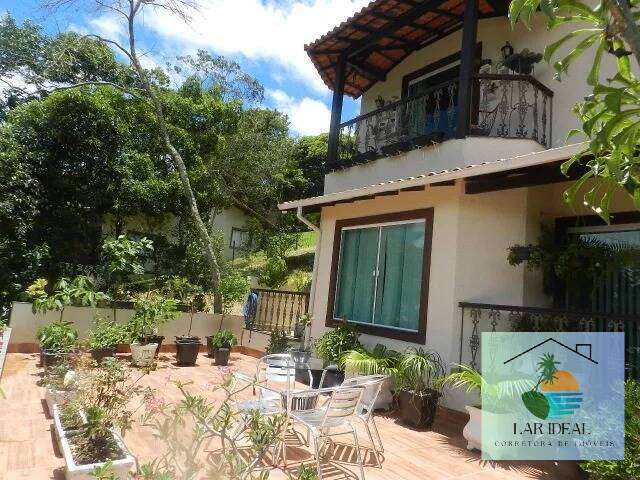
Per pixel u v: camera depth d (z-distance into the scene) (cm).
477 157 620
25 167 1108
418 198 582
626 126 211
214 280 958
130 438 376
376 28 777
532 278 535
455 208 534
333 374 552
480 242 528
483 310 509
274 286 1345
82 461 285
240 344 861
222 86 1781
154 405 273
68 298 638
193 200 1022
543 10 183
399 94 916
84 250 1234
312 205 732
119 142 1255
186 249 1300
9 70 1280
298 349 685
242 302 1014
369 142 864
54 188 1180
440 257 541
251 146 1694
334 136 865
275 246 1570
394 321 593
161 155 1370
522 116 633
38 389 511
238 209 1797
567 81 640
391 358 510
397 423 461
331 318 688
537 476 339
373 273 639
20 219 1077
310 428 316
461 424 461
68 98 1168
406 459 363
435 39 852
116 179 1234
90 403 349
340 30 782
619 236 511
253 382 343
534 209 547
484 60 717
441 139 656
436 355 517
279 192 1822
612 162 207
